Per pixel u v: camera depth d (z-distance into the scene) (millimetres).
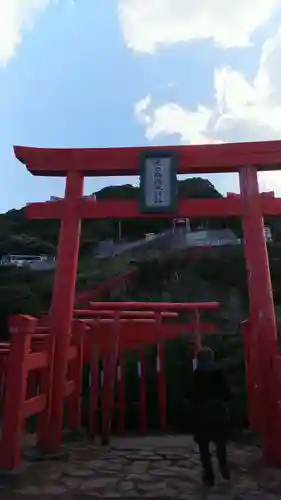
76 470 5047
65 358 6184
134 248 42719
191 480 4668
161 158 6770
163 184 6676
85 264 37031
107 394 7188
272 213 6414
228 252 30453
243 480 4637
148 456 5781
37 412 5551
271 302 5992
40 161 6934
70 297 6414
